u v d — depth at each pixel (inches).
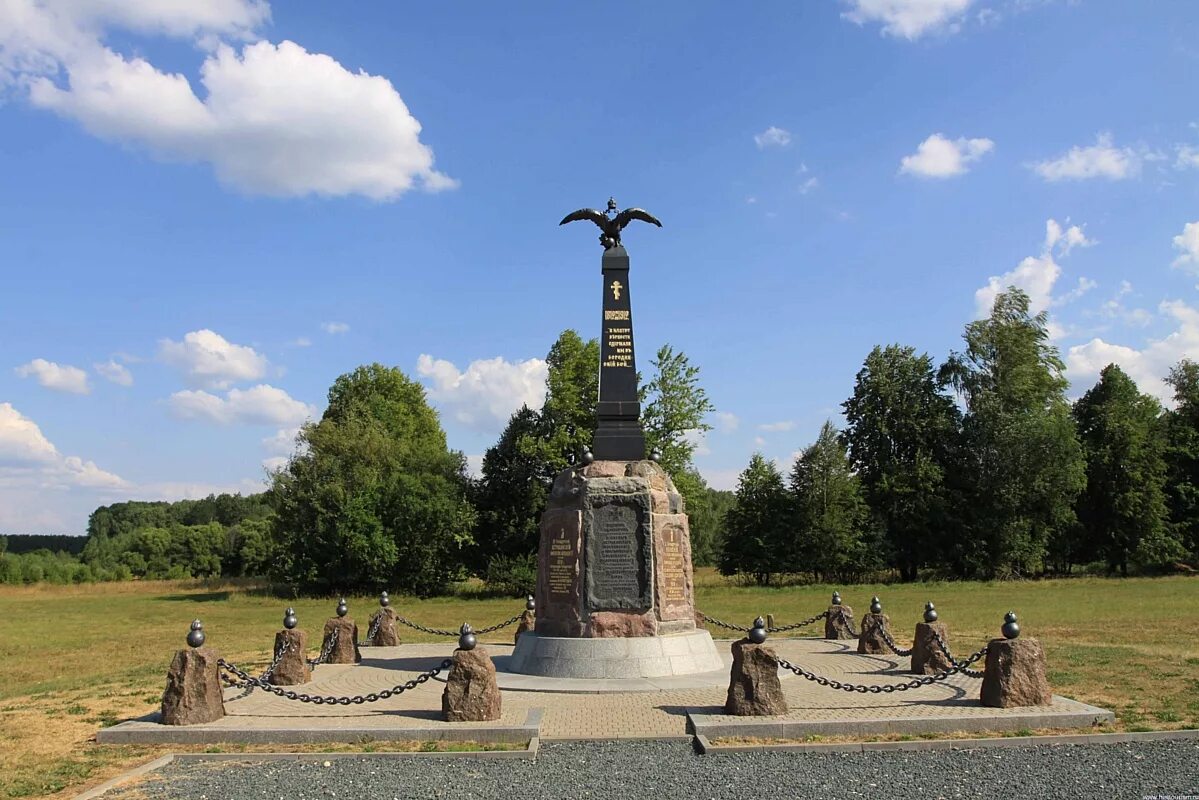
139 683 615.5
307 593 1819.6
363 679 576.1
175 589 2113.7
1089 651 697.6
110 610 1491.1
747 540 2055.9
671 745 386.9
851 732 398.3
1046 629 887.7
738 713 425.1
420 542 1825.8
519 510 1899.6
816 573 2098.9
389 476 1909.4
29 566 2497.5
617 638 550.6
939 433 2190.0
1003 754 365.1
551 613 576.7
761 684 426.0
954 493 2087.8
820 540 2004.2
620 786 320.5
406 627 1093.1
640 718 433.1
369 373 2571.4
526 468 1892.2
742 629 690.2
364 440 1964.8
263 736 399.2
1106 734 388.2
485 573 1860.2
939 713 421.7
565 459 1840.6
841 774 334.3
